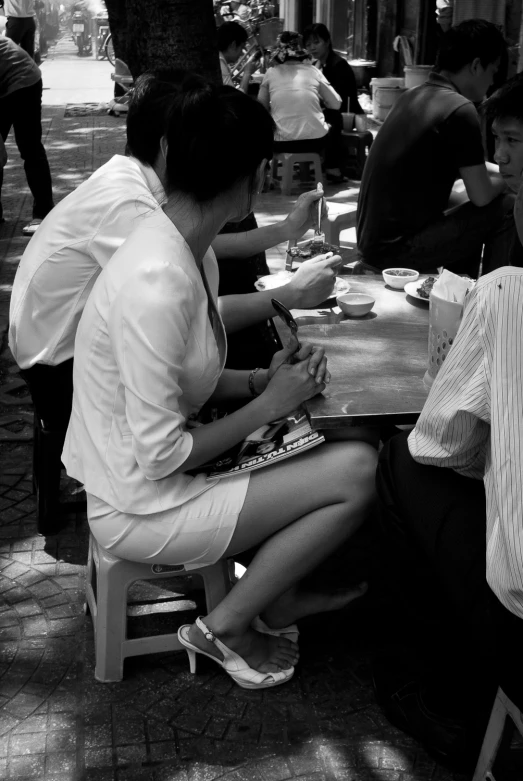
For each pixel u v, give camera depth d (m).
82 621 2.78
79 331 2.27
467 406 1.80
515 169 3.02
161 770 2.23
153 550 2.30
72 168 9.20
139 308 2.04
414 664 2.52
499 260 4.01
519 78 2.93
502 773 2.04
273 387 2.24
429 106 3.90
